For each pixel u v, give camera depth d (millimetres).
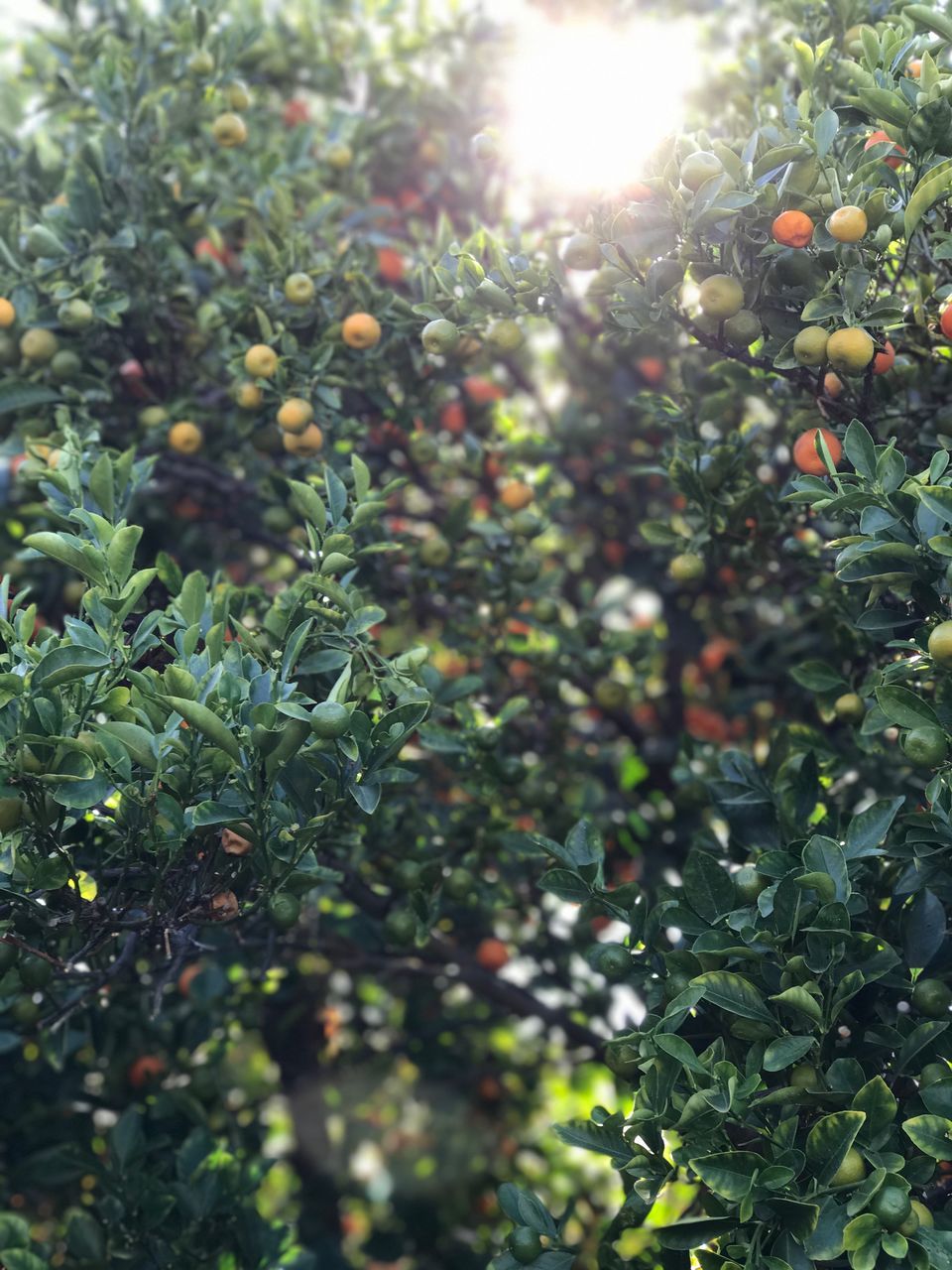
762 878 1014
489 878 1481
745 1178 843
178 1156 1254
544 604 1527
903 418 1167
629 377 1910
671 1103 918
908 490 906
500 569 1468
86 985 1188
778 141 1045
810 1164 867
